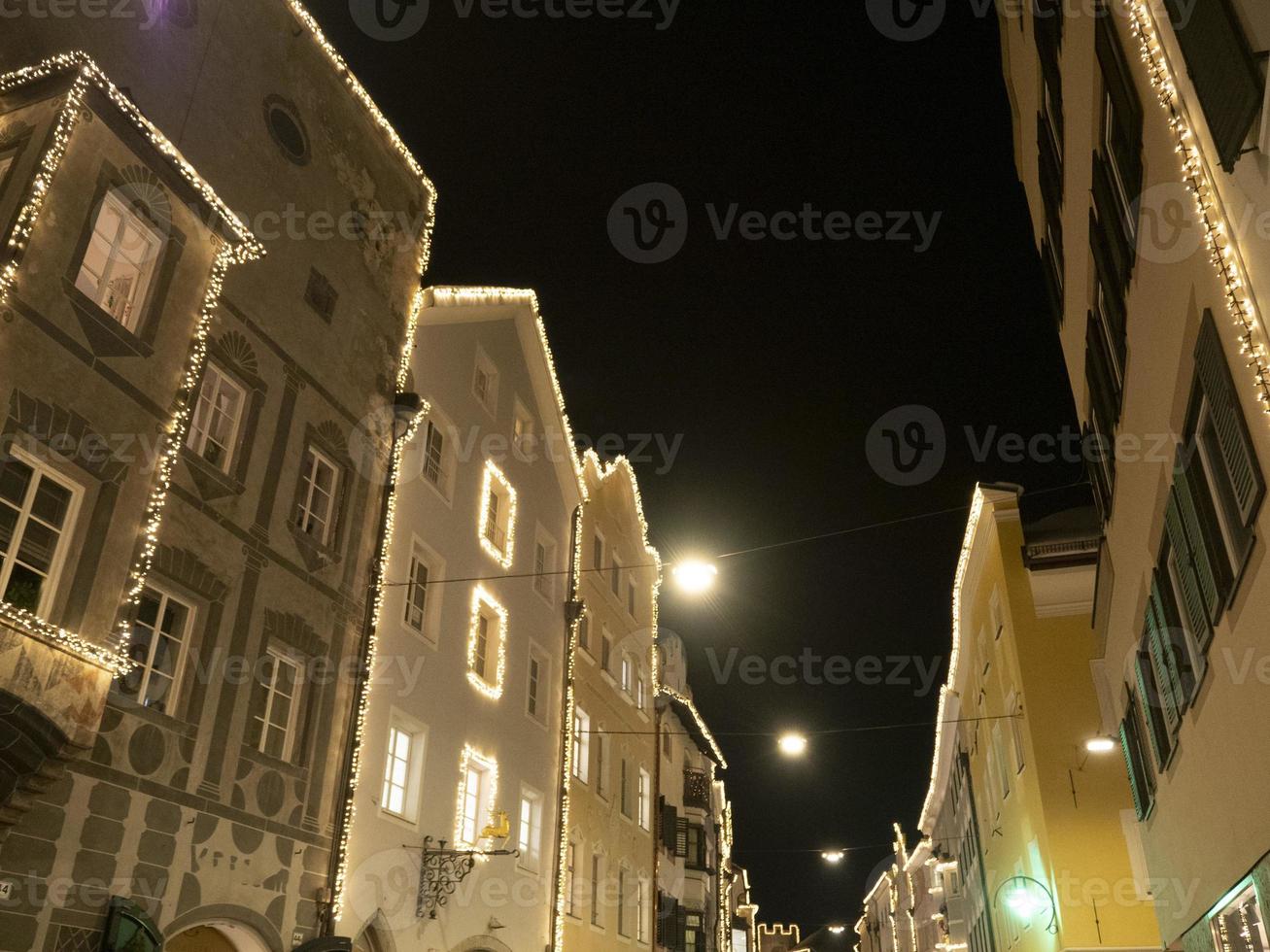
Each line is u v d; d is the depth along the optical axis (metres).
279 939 12.52
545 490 23.91
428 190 19.47
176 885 11.16
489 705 19.16
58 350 10.26
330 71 16.86
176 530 12.03
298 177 15.59
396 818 15.45
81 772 10.26
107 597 10.40
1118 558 13.74
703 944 32.75
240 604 12.91
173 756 11.48
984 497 22.89
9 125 10.68
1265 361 6.34
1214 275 7.14
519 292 23.09
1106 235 10.44
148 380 11.30
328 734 14.16
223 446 13.43
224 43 14.38
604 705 26.53
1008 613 21.61
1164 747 12.70
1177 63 7.01
